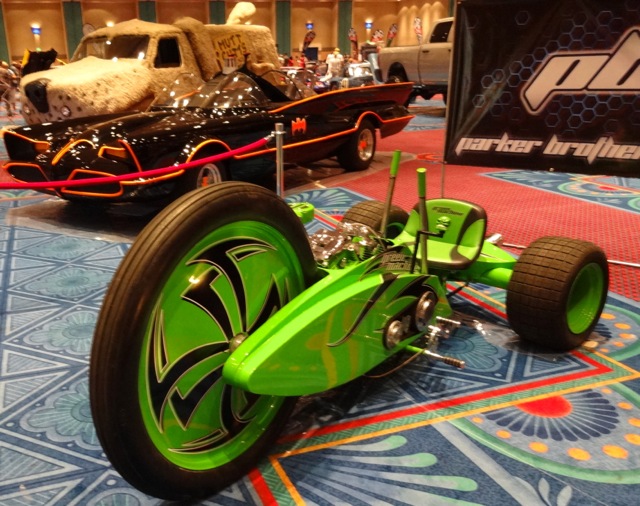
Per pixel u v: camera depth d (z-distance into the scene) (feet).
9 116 43.06
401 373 9.02
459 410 8.10
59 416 8.04
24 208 19.35
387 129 26.35
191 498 6.27
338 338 7.06
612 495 6.53
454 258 9.51
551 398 8.36
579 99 12.53
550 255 9.21
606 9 11.73
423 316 8.52
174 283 5.61
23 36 89.66
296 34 102.27
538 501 6.44
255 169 19.27
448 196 20.11
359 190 21.44
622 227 16.20
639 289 12.16
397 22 107.34
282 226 6.57
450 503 6.42
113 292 5.28
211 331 6.16
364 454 7.22
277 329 6.41
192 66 27.48
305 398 8.38
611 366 9.23
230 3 95.40
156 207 19.11
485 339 10.17
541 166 13.41
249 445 6.85
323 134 22.08
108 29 27.66
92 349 5.24
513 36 12.98
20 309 11.45
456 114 14.21
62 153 16.22
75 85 22.66
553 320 9.05
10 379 8.95
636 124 11.98
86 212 18.74
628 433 7.60
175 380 5.85
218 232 5.91
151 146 15.49
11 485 6.72
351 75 59.11
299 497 6.52
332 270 7.38
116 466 5.46
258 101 20.31
